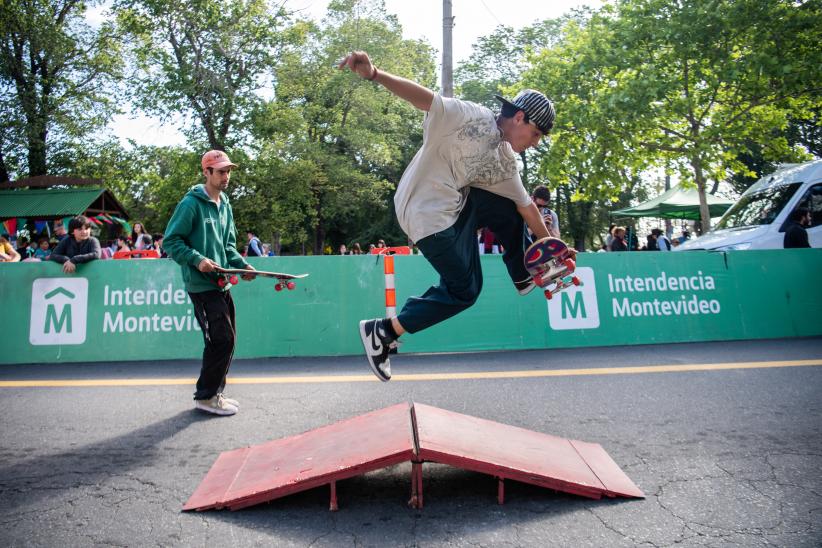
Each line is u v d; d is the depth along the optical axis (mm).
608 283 6816
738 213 10281
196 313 3873
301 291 6395
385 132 31125
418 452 2281
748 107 13758
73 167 24531
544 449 2742
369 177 28531
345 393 4441
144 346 6164
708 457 2887
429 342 6406
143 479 2691
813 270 7367
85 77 24297
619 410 3818
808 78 12523
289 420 3701
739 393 4203
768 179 10258
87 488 2590
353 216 35438
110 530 2172
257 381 4945
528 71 15836
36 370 5641
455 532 2109
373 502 2377
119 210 21031
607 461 2787
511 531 2111
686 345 6594
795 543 2008
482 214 2744
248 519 2240
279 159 25016
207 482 2590
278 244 29141
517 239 2865
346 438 2688
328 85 27188
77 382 4973
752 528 2125
